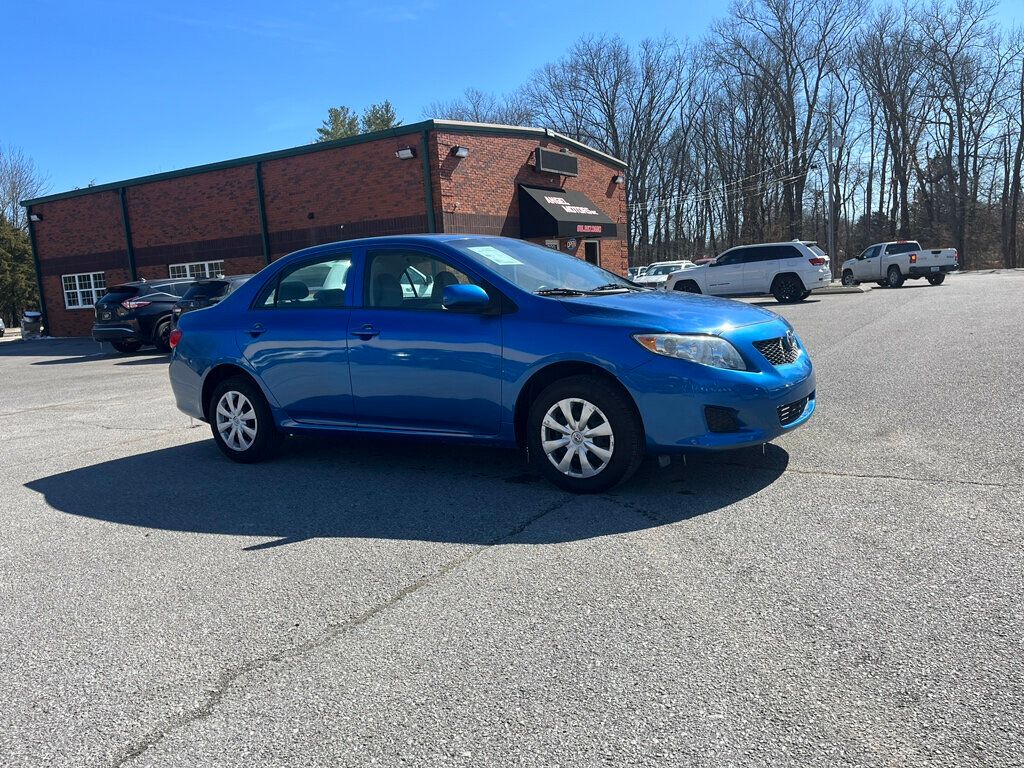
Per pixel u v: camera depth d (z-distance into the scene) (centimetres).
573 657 279
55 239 2722
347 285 551
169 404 943
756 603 311
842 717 234
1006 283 2580
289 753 233
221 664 290
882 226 5753
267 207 2200
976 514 390
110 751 240
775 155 5300
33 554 423
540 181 2205
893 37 5088
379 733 241
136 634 319
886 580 324
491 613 318
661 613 308
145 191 2459
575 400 455
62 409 954
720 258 2294
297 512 470
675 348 432
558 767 219
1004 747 215
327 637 307
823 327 1367
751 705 243
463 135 1936
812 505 420
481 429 494
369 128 6431
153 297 1689
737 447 435
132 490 544
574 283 529
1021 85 5097
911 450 515
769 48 5003
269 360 574
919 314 1502
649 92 5650
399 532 422
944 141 5434
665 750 223
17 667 297
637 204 5856
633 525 409
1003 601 299
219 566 389
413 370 506
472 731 239
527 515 436
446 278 509
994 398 661
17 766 235
